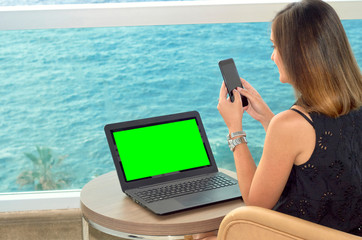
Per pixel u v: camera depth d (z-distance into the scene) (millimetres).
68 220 2400
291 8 1336
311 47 1269
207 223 1410
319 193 1314
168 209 1445
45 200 2402
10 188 2641
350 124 1315
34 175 2652
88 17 2211
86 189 1676
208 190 1587
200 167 1737
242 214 1154
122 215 1455
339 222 1346
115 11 2215
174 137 1729
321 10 1295
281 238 1102
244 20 2277
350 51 1314
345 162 1297
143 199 1526
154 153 1688
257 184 1344
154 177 1662
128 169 1639
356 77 1316
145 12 2229
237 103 1531
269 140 1299
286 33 1308
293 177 1358
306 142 1275
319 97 1269
